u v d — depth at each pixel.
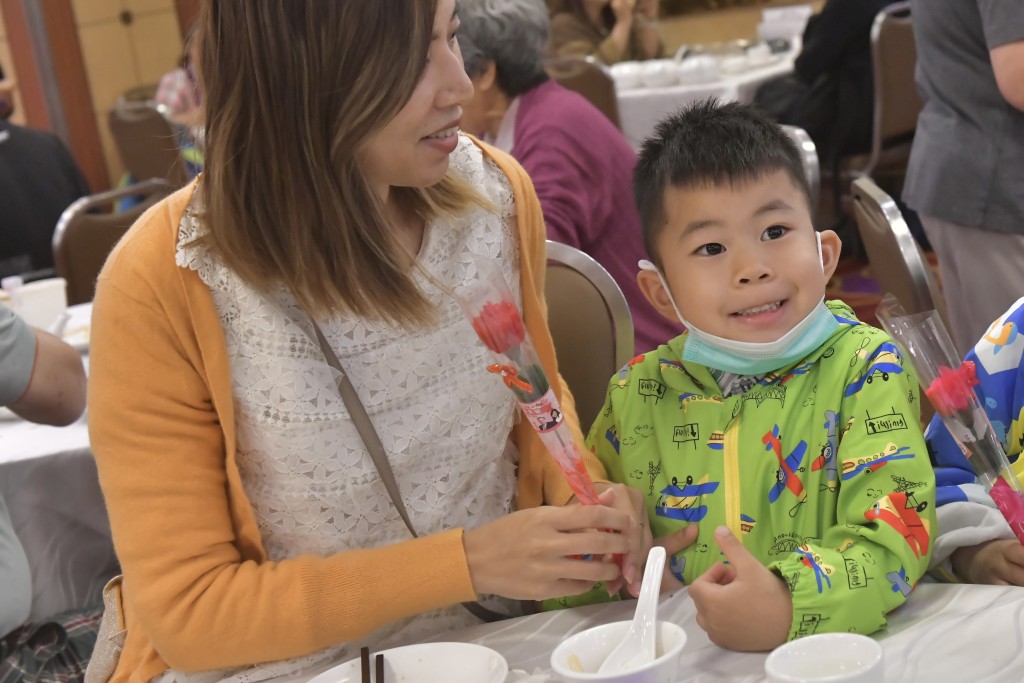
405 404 1.10
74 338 2.26
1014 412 1.13
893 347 1.09
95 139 7.73
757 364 1.12
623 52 5.13
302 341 1.04
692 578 1.12
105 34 7.63
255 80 0.96
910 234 1.71
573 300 1.58
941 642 0.89
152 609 1.02
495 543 1.02
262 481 1.10
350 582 1.01
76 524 1.87
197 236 1.02
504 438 1.19
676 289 1.14
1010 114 2.11
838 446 1.08
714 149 1.09
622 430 1.23
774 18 5.77
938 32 2.19
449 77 0.99
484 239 1.15
